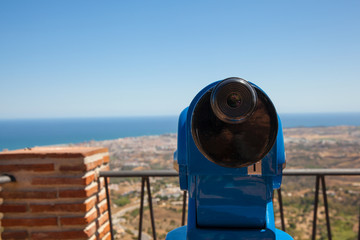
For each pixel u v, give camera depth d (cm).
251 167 112
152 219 213
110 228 223
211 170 113
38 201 194
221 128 101
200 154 113
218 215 118
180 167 122
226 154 102
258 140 100
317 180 201
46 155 192
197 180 118
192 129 102
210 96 98
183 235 132
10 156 193
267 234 116
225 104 94
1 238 195
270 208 118
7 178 188
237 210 117
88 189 193
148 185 211
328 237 202
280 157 116
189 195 121
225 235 117
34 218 194
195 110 102
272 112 99
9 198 195
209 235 118
